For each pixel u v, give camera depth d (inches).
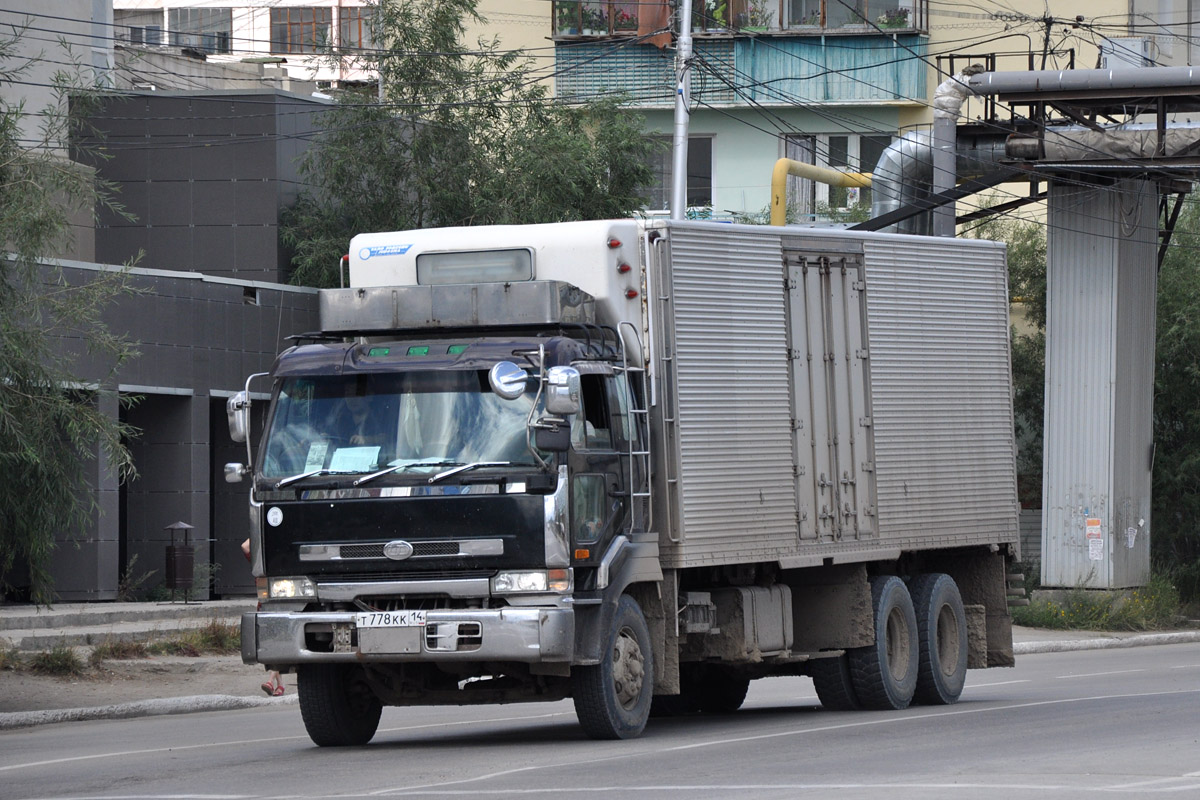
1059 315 4707.2
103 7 4911.4
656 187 6264.8
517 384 1715.1
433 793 1414.9
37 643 3186.5
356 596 1752.0
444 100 4869.6
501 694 1860.2
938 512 2396.7
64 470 2452.0
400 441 1768.0
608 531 1802.4
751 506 2039.9
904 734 1920.5
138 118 4690.0
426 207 4869.6
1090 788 1374.3
